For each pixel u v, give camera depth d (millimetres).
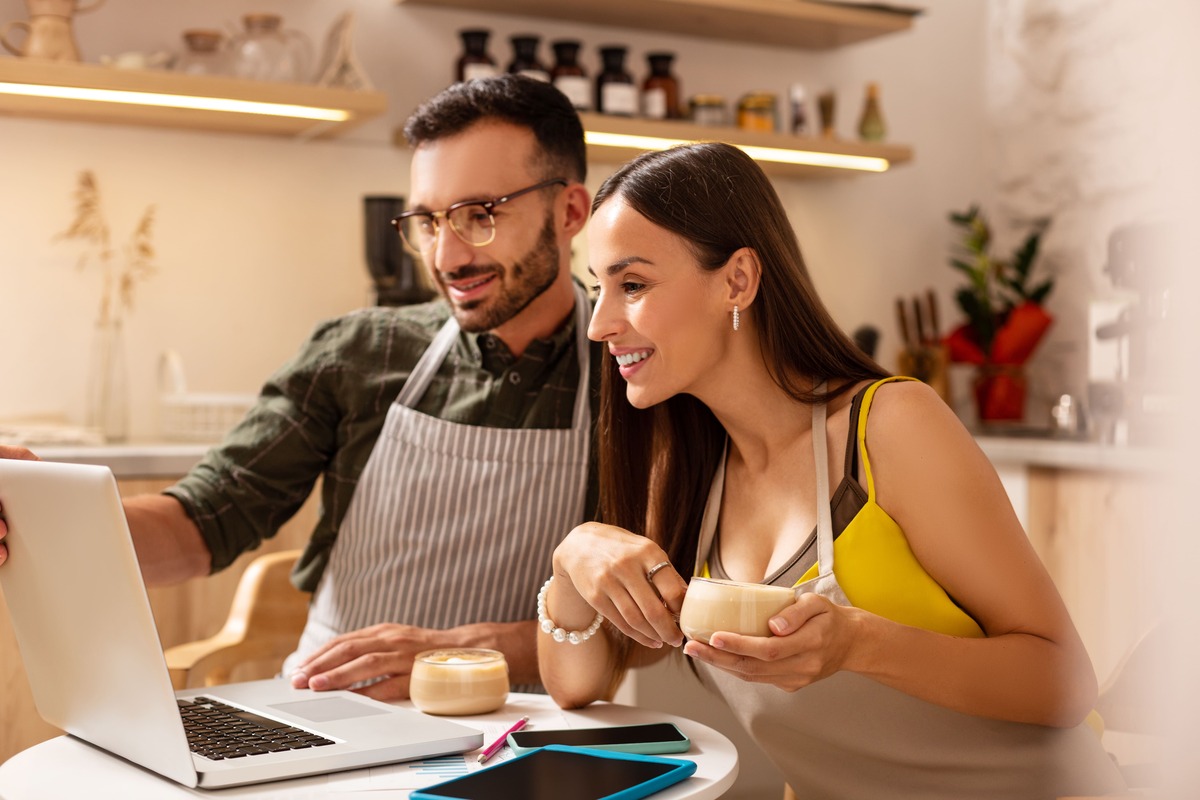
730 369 1234
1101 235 3631
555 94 1644
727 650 931
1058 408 3291
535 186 1591
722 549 1304
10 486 1030
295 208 3180
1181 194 415
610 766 964
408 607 1616
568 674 1238
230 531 1681
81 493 926
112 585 929
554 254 1626
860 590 1150
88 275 2971
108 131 2979
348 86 2896
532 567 1607
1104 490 2684
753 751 1861
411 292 2949
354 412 1708
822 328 1249
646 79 3359
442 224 1585
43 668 1110
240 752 987
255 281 3141
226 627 1955
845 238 3930
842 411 1223
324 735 1048
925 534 1158
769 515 1254
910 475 1160
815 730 1238
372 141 3256
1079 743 1194
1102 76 3551
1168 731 432
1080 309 3736
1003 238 4027
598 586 1099
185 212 3062
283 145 3160
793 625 936
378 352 1720
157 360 3045
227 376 3117
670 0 3236
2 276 2889
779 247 1229
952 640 1073
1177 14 416
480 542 1604
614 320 1193
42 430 2643
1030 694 1105
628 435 1350
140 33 2994
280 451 1710
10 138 2883
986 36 4074
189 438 2893
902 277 4012
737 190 1205
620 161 3535
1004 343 3670
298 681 1314
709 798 950
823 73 3863
